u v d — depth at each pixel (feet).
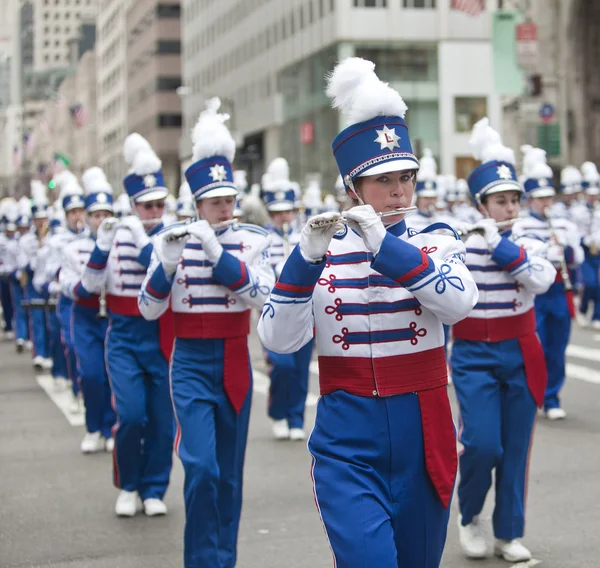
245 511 47.19
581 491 48.52
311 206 125.59
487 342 39.22
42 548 42.47
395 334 25.64
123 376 46.39
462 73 303.27
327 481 25.07
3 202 128.57
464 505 39.60
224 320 37.60
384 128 25.55
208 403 36.99
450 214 141.59
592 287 113.91
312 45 326.65
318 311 26.00
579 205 114.62
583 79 273.95
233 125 416.87
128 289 47.01
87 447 61.00
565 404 71.56
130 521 46.14
